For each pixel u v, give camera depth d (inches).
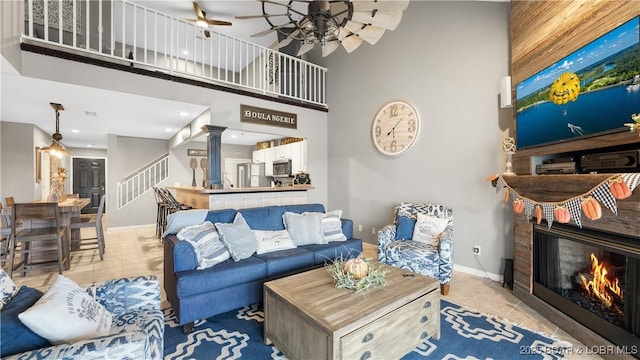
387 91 171.9
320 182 210.2
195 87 149.9
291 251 114.0
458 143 139.3
